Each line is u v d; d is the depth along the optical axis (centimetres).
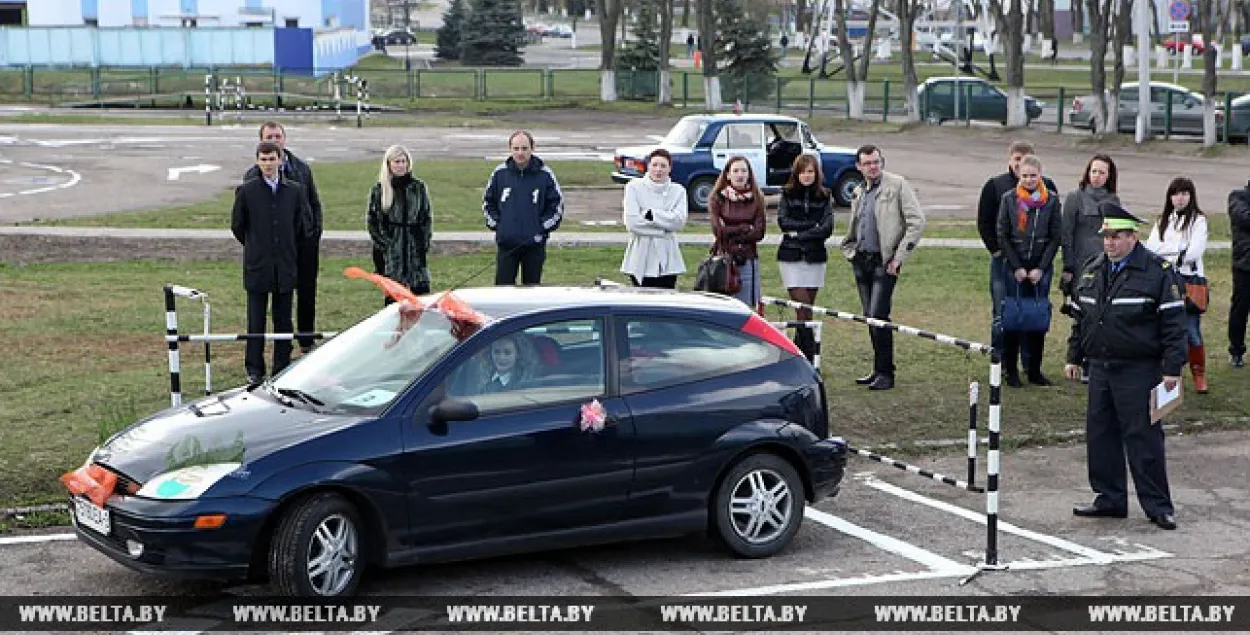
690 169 2770
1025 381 1408
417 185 1305
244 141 3903
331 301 1678
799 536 933
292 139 4009
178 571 745
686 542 920
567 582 833
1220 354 1534
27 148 3578
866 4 9375
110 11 6938
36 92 5594
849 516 981
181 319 1566
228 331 1507
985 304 1769
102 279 1816
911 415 1267
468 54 8244
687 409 855
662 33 5759
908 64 4922
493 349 823
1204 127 3978
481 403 811
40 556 873
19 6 6875
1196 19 8619
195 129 4278
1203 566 879
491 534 813
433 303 876
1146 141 4128
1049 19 8706
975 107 4950
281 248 1253
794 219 1335
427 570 852
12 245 2078
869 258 1334
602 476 834
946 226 2530
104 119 4597
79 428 1136
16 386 1267
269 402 834
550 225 1364
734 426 866
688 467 855
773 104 5562
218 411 828
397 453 782
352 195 2748
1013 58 4709
